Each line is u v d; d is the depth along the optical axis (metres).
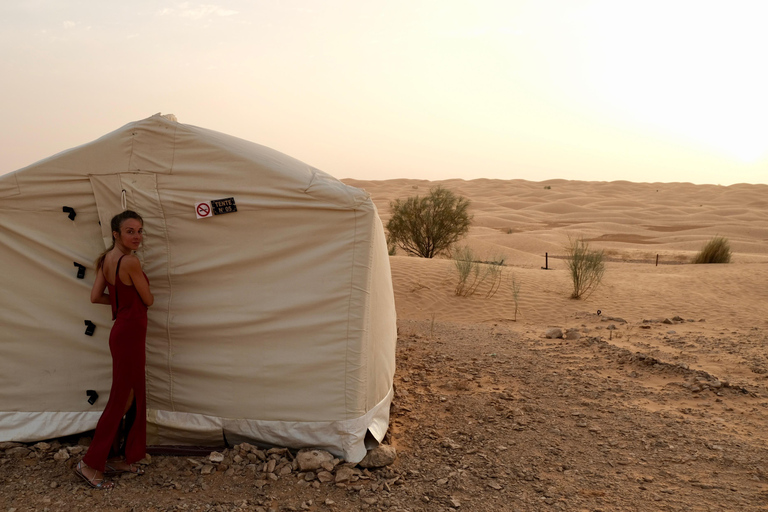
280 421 4.09
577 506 3.49
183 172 3.97
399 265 15.34
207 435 4.13
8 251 4.05
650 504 3.52
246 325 4.05
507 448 4.38
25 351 4.14
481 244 31.69
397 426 4.84
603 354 7.44
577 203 83.00
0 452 3.96
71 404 4.19
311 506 3.44
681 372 6.38
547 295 13.29
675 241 40.44
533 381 6.23
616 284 14.58
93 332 4.12
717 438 4.55
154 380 4.15
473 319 11.34
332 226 3.98
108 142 3.94
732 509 3.44
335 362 4.03
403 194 105.00
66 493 3.45
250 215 3.98
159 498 3.45
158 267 4.05
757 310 11.37
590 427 4.82
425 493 3.65
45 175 3.96
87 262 4.07
